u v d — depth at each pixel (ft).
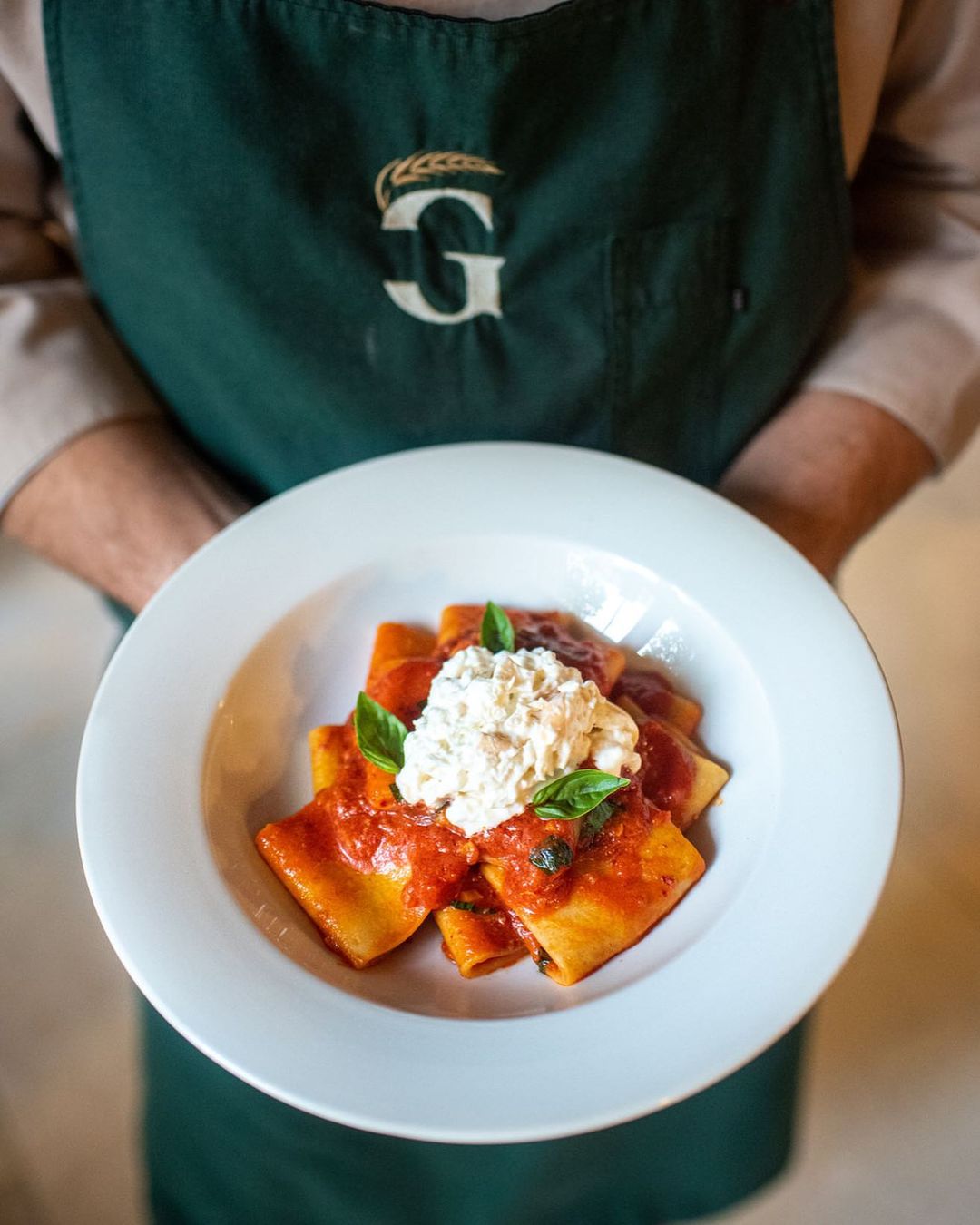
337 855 1.38
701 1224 2.86
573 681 1.36
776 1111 2.17
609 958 1.29
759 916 1.22
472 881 1.38
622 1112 1.09
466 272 1.60
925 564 4.00
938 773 3.52
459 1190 2.17
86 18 1.43
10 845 3.53
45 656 3.96
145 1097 2.16
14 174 1.75
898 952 3.23
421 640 1.59
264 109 1.46
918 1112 3.00
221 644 1.46
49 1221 2.89
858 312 1.90
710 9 1.44
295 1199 2.18
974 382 1.87
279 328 1.64
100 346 1.82
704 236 1.63
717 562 1.49
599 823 1.34
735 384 1.79
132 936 1.20
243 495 1.92
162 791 1.32
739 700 1.44
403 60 1.42
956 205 1.88
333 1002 1.19
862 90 1.63
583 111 1.50
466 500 1.56
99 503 1.73
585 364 1.69
